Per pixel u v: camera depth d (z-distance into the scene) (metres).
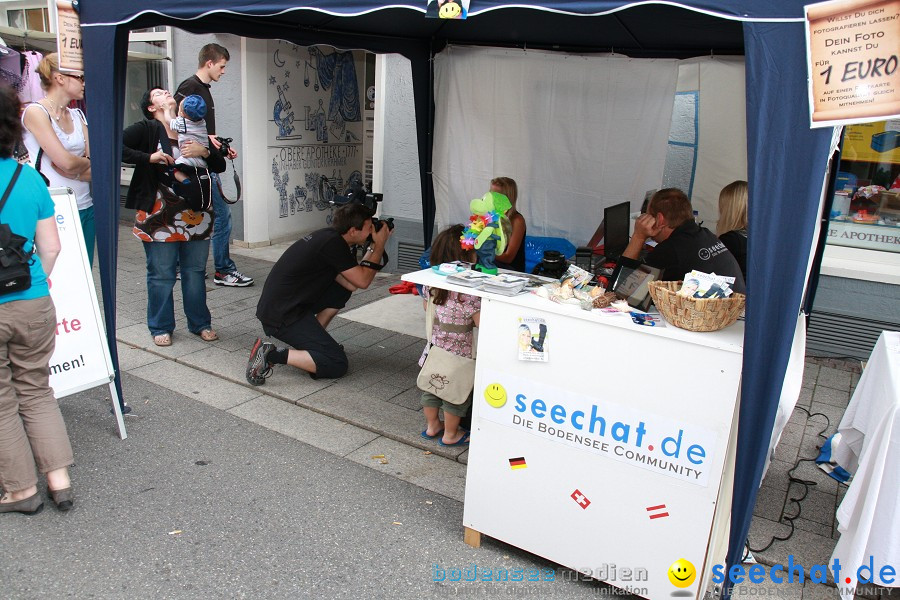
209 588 2.57
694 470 2.31
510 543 2.80
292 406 4.15
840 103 1.88
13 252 2.68
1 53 5.80
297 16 4.21
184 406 4.07
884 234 4.97
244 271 6.90
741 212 3.67
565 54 4.88
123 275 6.63
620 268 2.72
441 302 3.39
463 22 4.38
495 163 5.29
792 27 1.94
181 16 3.19
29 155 4.04
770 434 2.17
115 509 3.04
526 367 2.58
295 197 8.17
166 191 4.56
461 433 3.78
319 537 2.91
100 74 3.55
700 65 4.62
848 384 4.73
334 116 8.40
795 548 2.95
